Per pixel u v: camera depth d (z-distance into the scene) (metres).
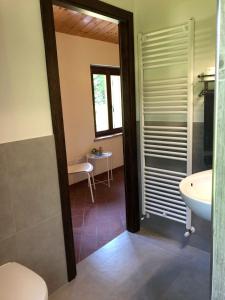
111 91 4.75
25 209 1.59
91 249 2.32
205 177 1.65
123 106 2.34
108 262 2.13
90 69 4.18
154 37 2.13
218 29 0.52
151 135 2.34
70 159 4.01
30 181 1.60
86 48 4.04
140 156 2.47
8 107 1.45
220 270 0.61
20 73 1.48
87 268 2.06
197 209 1.27
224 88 0.53
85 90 4.11
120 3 2.07
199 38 1.91
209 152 1.92
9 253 1.55
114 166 4.84
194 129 2.07
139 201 2.58
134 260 2.14
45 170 1.67
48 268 1.78
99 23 3.41
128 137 2.38
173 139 2.21
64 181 1.78
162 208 2.42
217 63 0.54
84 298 1.77
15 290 1.18
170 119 2.22
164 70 2.17
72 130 3.98
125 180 2.50
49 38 1.57
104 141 4.56
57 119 1.68
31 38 1.50
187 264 2.06
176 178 2.24
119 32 2.22
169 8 2.04
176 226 2.39
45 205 1.70
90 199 3.50
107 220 2.88
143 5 2.18
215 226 0.60
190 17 1.93
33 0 1.49
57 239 1.81
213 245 0.61
